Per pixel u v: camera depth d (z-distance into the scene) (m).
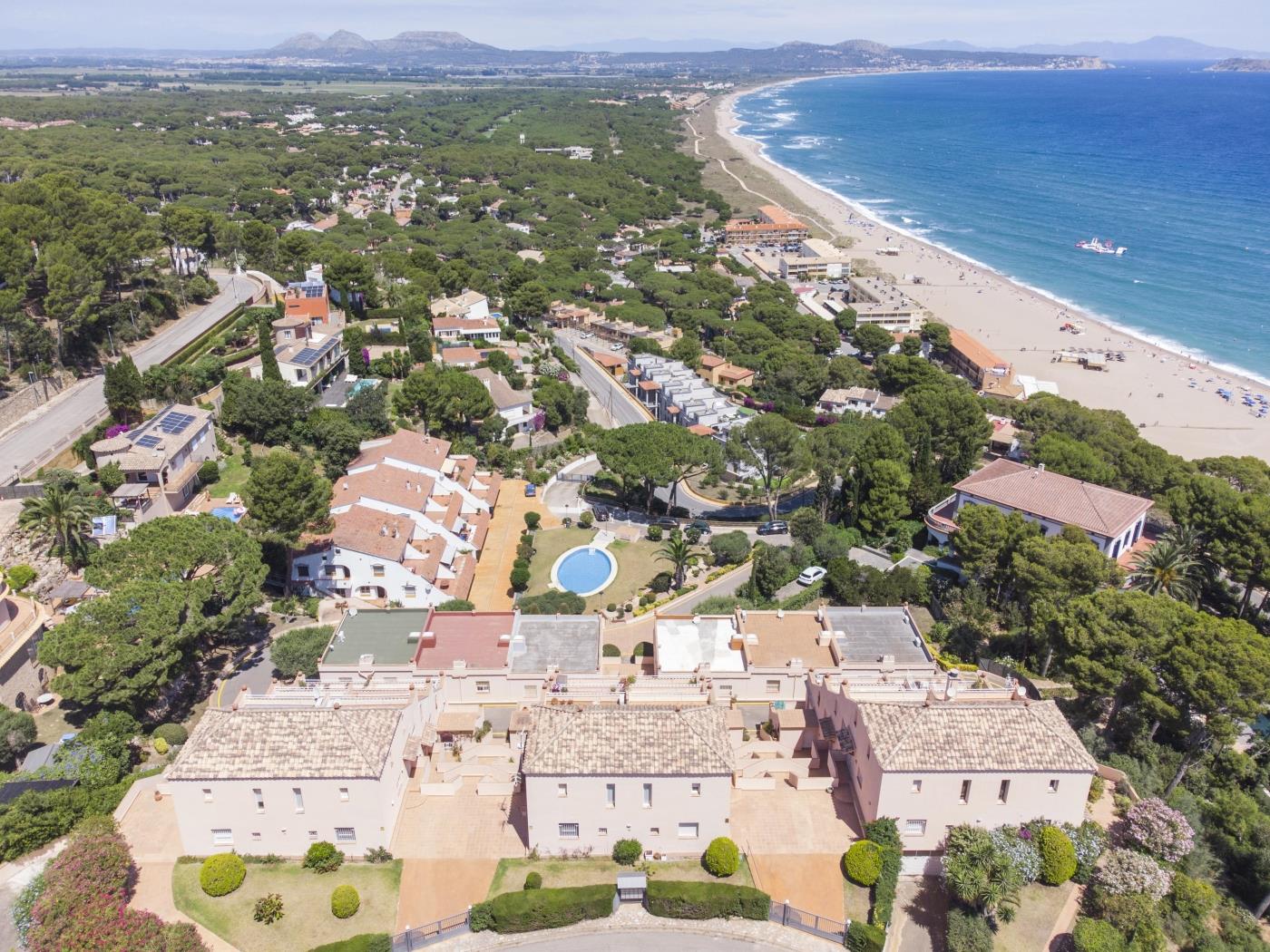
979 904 56.97
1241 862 68.19
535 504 131.50
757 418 126.38
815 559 110.44
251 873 59.66
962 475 135.75
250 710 62.34
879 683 72.56
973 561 97.25
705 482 137.62
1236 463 129.25
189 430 115.56
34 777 65.88
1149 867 59.00
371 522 103.00
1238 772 76.88
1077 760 59.75
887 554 115.56
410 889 58.75
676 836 61.44
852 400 187.88
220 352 156.38
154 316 163.00
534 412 161.00
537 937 56.31
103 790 65.75
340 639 81.19
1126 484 127.75
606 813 60.47
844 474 124.44
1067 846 59.56
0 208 147.75
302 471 94.88
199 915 56.47
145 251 161.62
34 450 114.62
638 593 104.81
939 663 82.75
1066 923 58.12
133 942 50.81
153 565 80.56
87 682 70.50
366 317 191.25
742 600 97.94
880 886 57.75
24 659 79.56
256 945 54.78
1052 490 110.38
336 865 59.97
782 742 72.56
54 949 49.97
